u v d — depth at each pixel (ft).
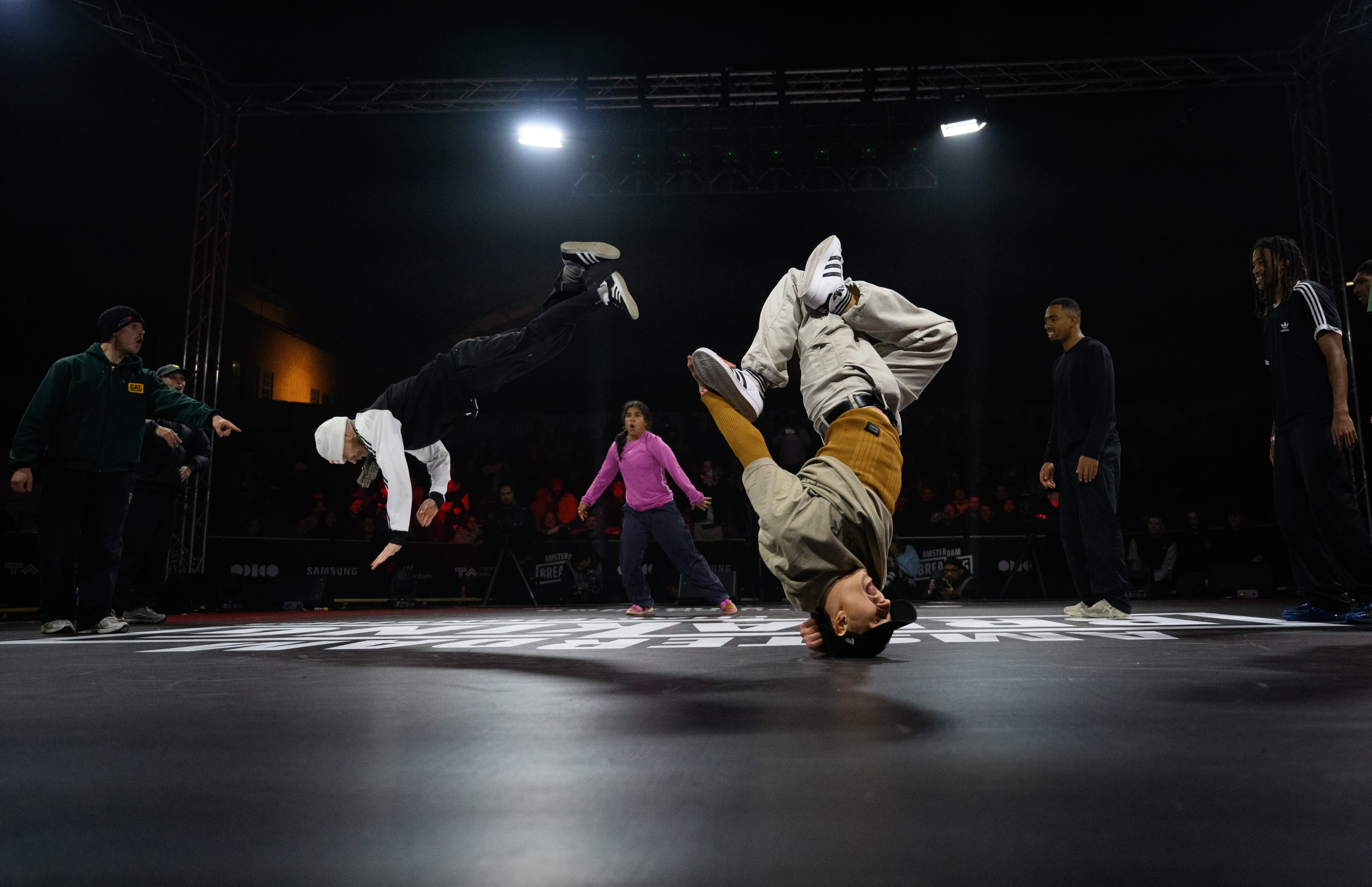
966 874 2.14
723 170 39.86
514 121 37.22
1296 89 34.17
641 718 4.62
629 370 57.36
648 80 35.81
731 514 38.93
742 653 8.73
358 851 2.40
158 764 3.61
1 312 43.86
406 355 63.93
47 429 13.85
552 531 39.17
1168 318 50.26
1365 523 30.99
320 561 34.58
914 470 46.42
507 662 7.93
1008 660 7.48
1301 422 12.55
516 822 2.67
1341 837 2.44
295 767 3.51
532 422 52.70
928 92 36.32
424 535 41.01
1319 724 4.29
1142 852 2.31
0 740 4.19
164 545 19.29
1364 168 37.24
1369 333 36.99
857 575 7.53
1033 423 51.85
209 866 2.30
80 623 13.94
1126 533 36.63
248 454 44.57
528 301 63.00
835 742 3.88
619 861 2.27
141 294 47.88
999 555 35.27
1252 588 32.01
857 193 52.54
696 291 57.00
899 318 8.98
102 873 2.25
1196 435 49.11
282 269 58.29
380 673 7.13
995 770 3.29
